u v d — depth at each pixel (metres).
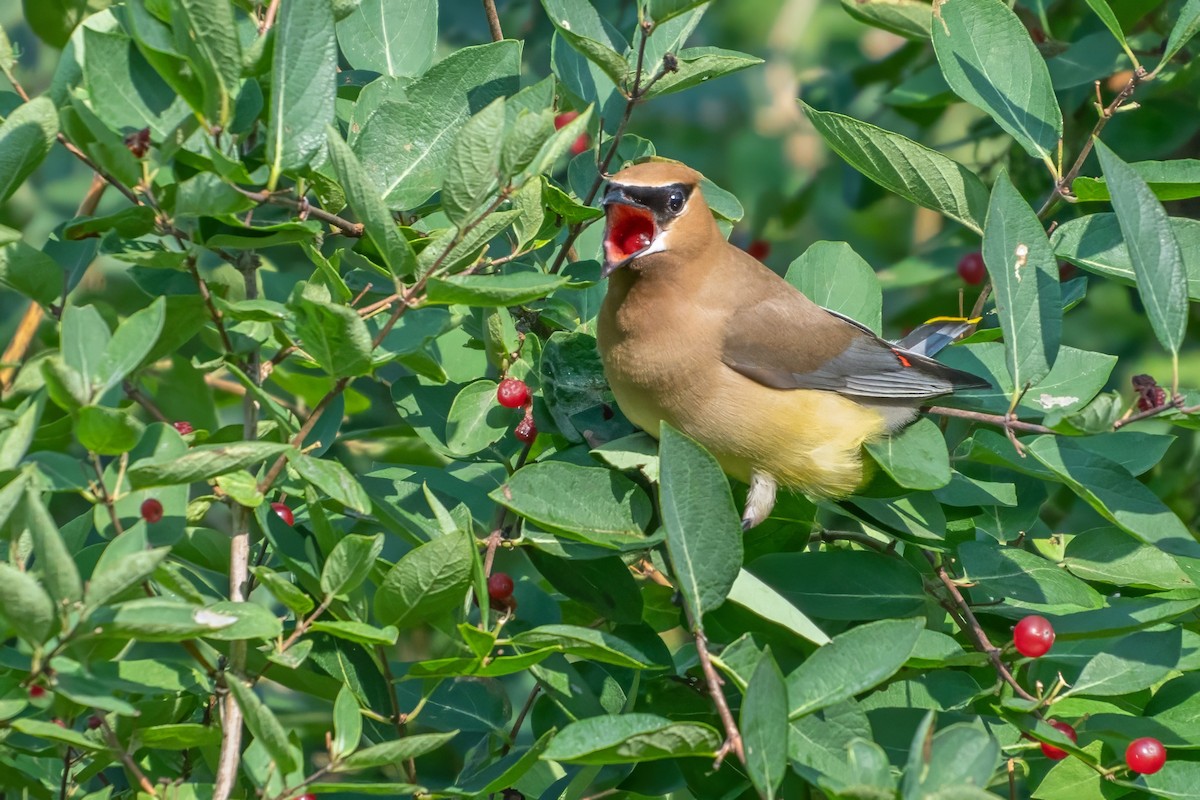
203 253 11.38
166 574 6.76
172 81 7.39
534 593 8.70
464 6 15.55
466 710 8.85
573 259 10.53
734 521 7.25
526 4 15.72
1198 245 9.32
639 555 9.43
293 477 8.45
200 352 11.02
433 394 9.59
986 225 8.51
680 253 9.95
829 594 8.88
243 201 7.39
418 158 8.69
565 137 7.21
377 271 8.52
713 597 7.25
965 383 10.03
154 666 7.16
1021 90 9.87
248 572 7.75
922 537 9.19
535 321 10.08
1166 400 7.88
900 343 11.09
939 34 9.87
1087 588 8.78
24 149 7.59
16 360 10.52
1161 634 7.99
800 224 18.56
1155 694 8.55
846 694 6.93
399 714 7.80
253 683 7.22
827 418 10.06
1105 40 12.56
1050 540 9.83
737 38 20.20
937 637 8.15
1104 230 9.73
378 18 10.06
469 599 7.96
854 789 6.24
